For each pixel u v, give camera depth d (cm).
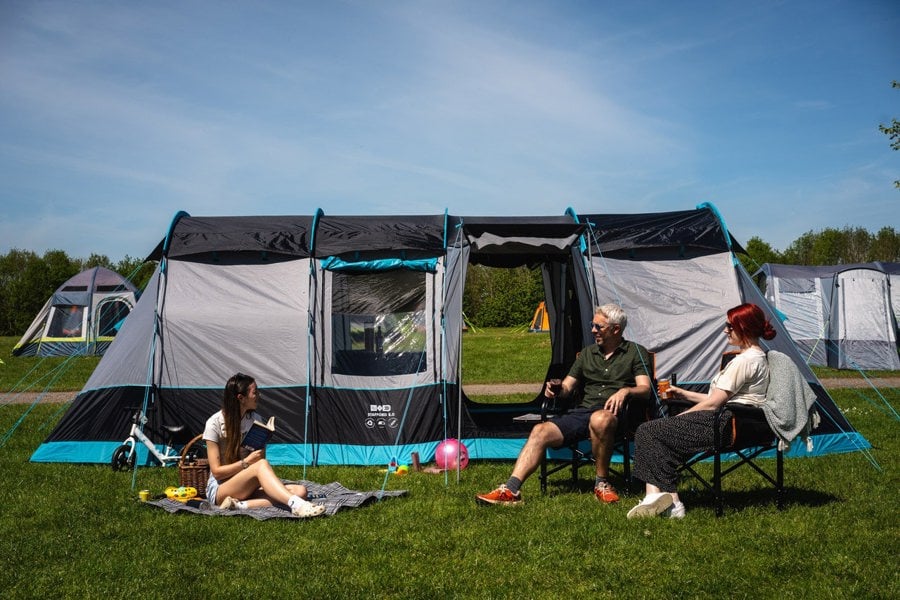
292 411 741
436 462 703
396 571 431
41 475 684
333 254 761
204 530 509
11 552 468
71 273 3766
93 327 2180
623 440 593
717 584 403
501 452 744
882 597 380
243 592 402
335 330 757
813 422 535
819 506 546
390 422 737
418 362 749
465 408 753
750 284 795
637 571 425
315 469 709
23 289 3659
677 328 753
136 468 689
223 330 749
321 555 458
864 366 1667
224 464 569
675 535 482
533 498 586
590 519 519
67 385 1432
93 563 448
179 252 773
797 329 1798
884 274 1684
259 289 762
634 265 775
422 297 760
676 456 524
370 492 596
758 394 524
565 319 973
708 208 836
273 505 557
